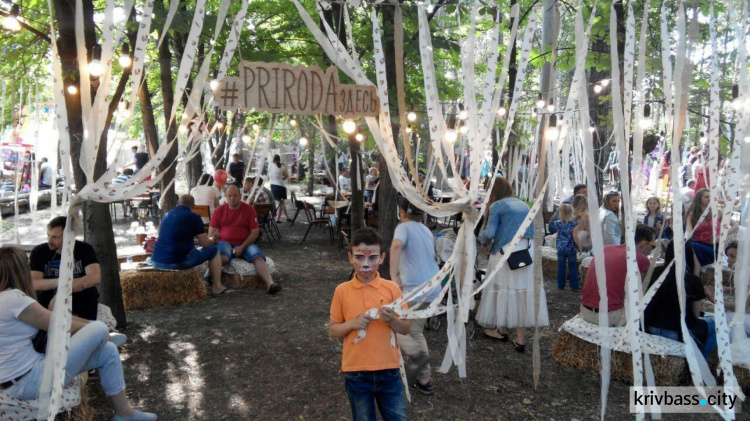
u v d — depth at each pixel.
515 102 2.84
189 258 6.01
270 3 7.15
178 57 8.28
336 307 2.60
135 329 4.99
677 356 3.67
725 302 3.96
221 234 6.79
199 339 4.75
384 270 6.12
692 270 3.93
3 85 5.14
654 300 3.93
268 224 10.21
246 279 6.63
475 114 2.84
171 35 7.89
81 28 2.18
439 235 5.25
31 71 5.46
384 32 5.27
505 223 4.42
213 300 6.08
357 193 8.14
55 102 2.19
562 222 6.74
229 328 5.07
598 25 5.44
